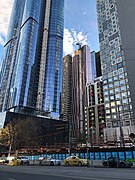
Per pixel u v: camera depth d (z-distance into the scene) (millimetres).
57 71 133500
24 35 125500
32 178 11680
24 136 67562
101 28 120688
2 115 84875
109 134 74000
